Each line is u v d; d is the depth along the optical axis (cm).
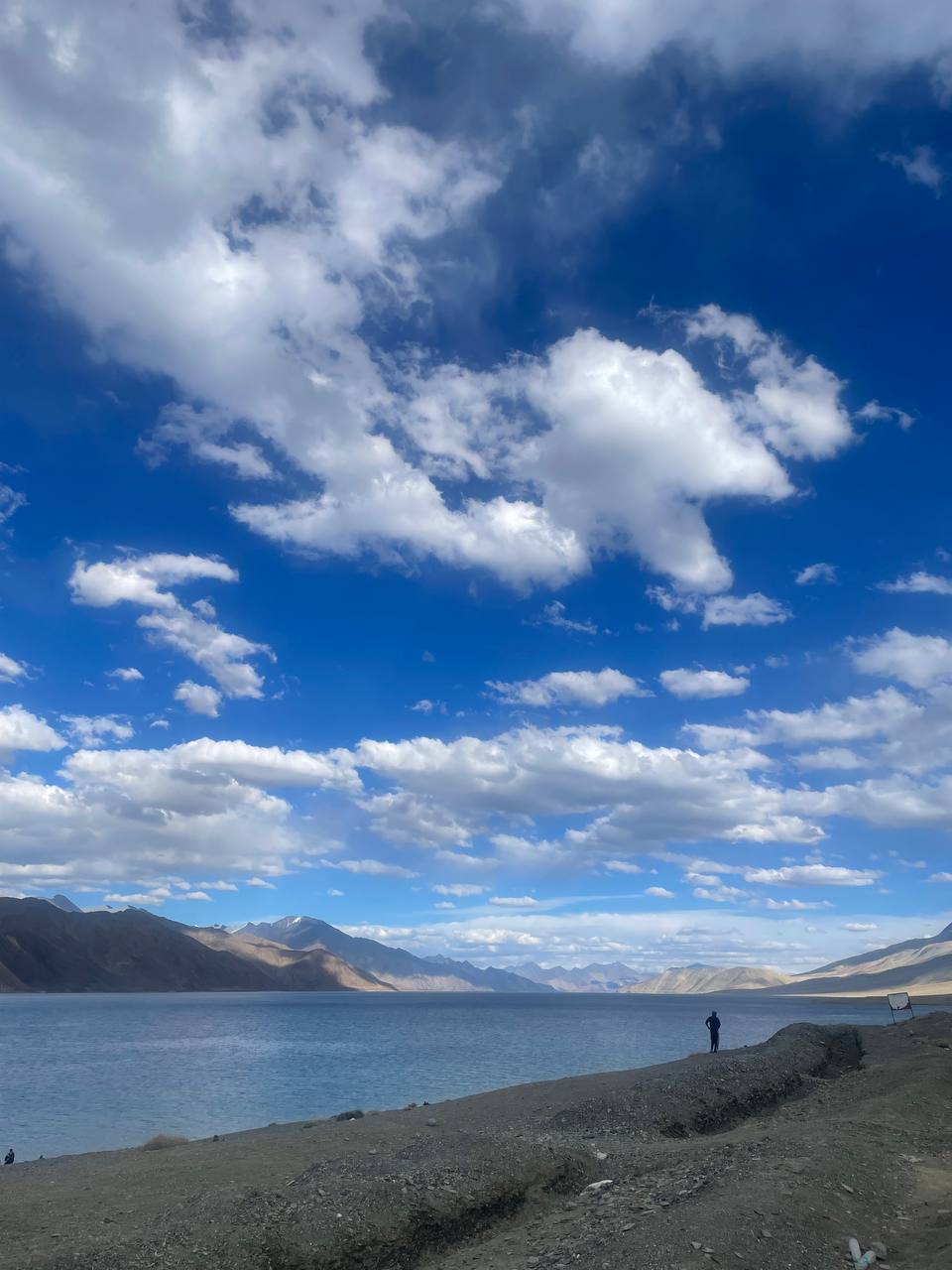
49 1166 2845
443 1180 1769
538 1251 1414
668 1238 1237
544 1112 3262
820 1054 4628
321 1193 1677
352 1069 7306
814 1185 1462
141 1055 8969
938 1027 5528
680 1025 15800
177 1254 1425
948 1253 1184
